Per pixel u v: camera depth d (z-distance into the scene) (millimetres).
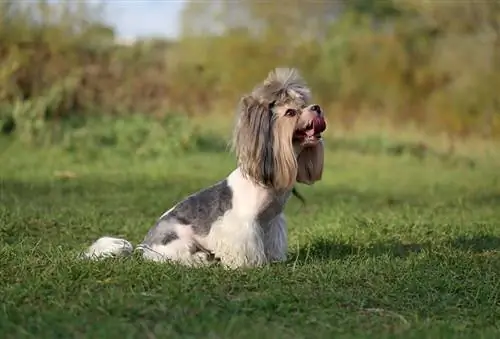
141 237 9695
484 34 22969
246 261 7309
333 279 6797
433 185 16609
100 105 23766
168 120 22625
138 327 5344
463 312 6090
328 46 25109
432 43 24141
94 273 6711
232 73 25094
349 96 25062
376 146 23172
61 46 23281
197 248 7547
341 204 13203
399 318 5836
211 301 5938
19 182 15203
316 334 5328
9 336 5117
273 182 7258
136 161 19750
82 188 14555
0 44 22781
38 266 7043
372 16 25172
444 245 8742
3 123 21594
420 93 24344
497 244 9031
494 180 17312
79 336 5156
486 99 23078
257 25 25344
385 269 7238
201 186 15500
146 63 24594
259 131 7207
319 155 7523
